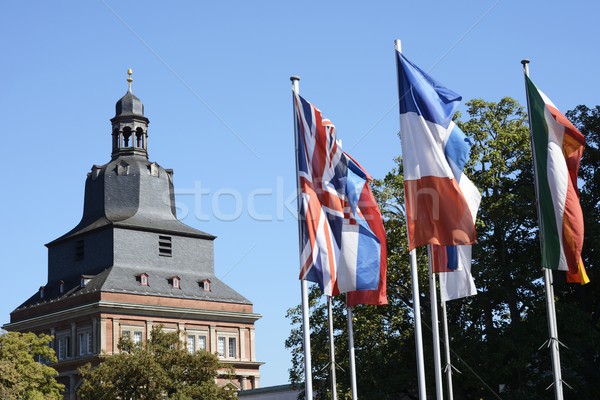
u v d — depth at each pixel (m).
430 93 41.44
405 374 75.25
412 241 40.84
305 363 42.88
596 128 80.94
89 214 174.75
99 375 106.44
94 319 156.75
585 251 76.69
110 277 161.62
